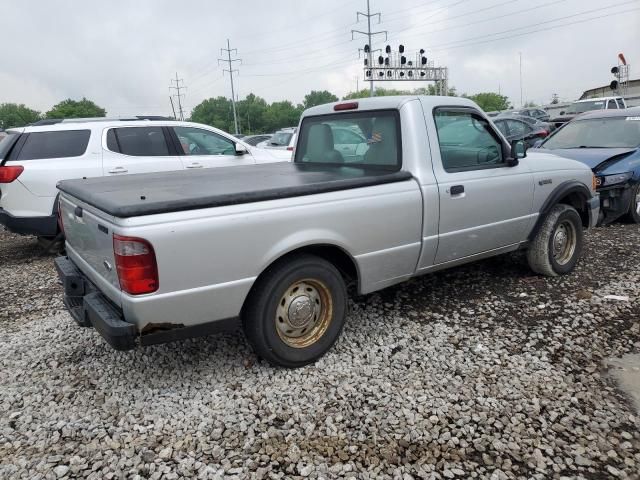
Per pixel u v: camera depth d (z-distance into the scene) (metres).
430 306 4.70
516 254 6.14
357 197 3.68
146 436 2.93
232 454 2.76
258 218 3.22
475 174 4.40
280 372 3.58
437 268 4.41
